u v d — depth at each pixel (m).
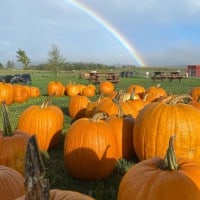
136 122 1.45
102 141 1.37
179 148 1.31
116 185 1.33
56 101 4.46
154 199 0.82
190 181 0.83
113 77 9.57
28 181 0.48
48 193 0.48
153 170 0.88
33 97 5.23
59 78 13.61
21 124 1.79
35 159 0.48
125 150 1.59
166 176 0.84
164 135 1.32
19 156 1.26
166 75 11.20
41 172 0.48
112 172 1.46
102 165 1.37
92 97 4.94
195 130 1.32
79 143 1.37
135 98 2.12
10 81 8.94
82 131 1.39
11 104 4.19
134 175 0.89
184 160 0.91
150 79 12.80
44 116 1.78
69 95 5.21
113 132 1.44
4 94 4.01
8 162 1.25
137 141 1.42
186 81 11.12
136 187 0.86
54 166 1.56
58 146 1.89
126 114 1.76
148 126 1.36
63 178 1.41
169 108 1.36
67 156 1.40
